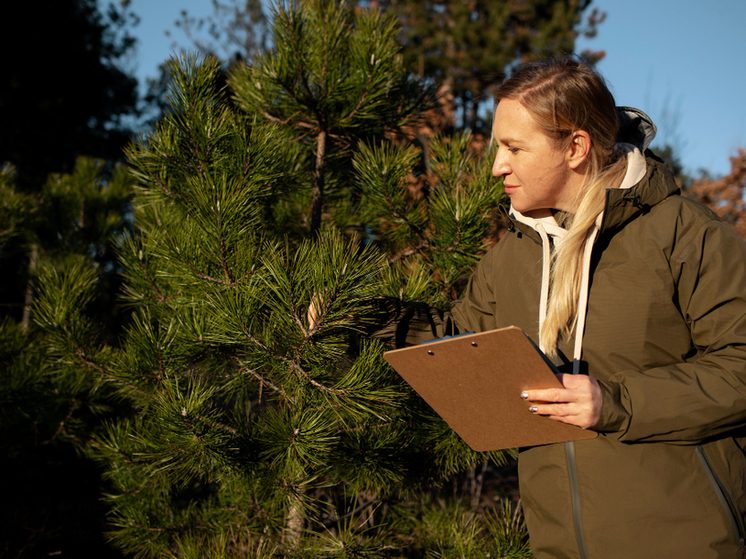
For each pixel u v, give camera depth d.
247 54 9.99
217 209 1.44
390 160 1.96
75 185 3.95
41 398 2.73
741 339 0.91
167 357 1.69
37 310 1.97
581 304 1.04
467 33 7.03
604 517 0.96
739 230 7.51
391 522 2.19
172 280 1.70
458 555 1.87
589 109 1.06
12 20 8.65
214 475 1.74
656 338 0.99
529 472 1.11
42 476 3.57
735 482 0.94
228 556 1.82
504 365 0.92
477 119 6.06
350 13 2.21
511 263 1.26
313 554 1.78
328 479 1.96
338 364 1.55
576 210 1.13
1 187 3.73
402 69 2.23
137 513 2.02
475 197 1.85
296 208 2.33
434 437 1.75
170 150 1.67
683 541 0.91
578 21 7.89
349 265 1.26
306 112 2.11
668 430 0.91
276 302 1.38
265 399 1.76
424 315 1.39
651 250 1.01
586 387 0.90
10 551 3.06
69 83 9.38
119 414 3.15
